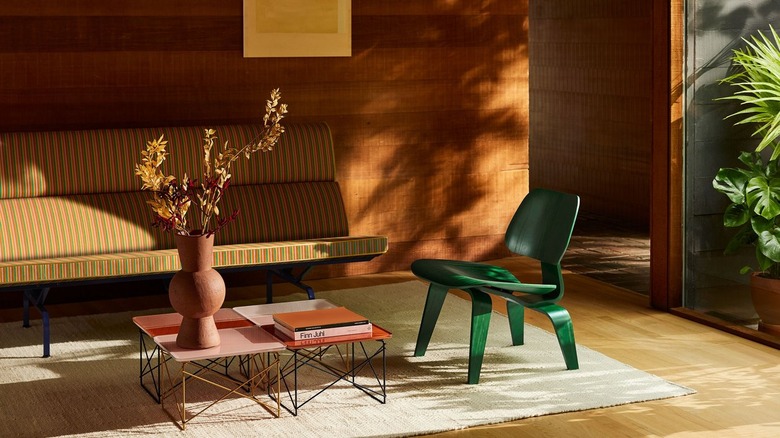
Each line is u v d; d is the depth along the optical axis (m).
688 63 5.38
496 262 6.86
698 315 5.38
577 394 4.18
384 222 6.61
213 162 5.71
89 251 5.32
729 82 5.14
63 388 4.29
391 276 6.53
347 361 4.34
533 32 9.51
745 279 5.08
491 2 6.68
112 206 5.46
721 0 5.14
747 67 5.01
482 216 6.87
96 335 5.14
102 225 5.38
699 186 5.36
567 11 8.92
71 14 5.73
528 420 3.91
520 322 4.89
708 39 5.24
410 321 5.39
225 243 5.62
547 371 4.50
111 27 5.82
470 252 6.87
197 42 6.01
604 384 4.31
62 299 5.86
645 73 7.89
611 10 8.28
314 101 6.33
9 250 5.13
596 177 8.70
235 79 6.12
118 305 5.80
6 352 4.84
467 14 6.63
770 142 4.93
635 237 7.77
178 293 3.82
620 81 8.24
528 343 4.94
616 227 8.19
